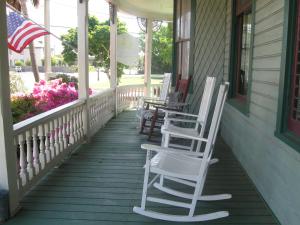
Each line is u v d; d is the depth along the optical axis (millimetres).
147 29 9445
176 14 7324
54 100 5336
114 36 7766
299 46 2570
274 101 2949
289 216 2506
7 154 2734
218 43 6055
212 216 2744
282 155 2676
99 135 5910
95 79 22078
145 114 5727
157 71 16328
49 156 3779
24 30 5324
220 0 5938
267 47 3236
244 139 4117
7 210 2734
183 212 2920
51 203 3061
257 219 2793
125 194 3283
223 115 5777
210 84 3768
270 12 3168
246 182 3668
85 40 5129
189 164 2975
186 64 6730
